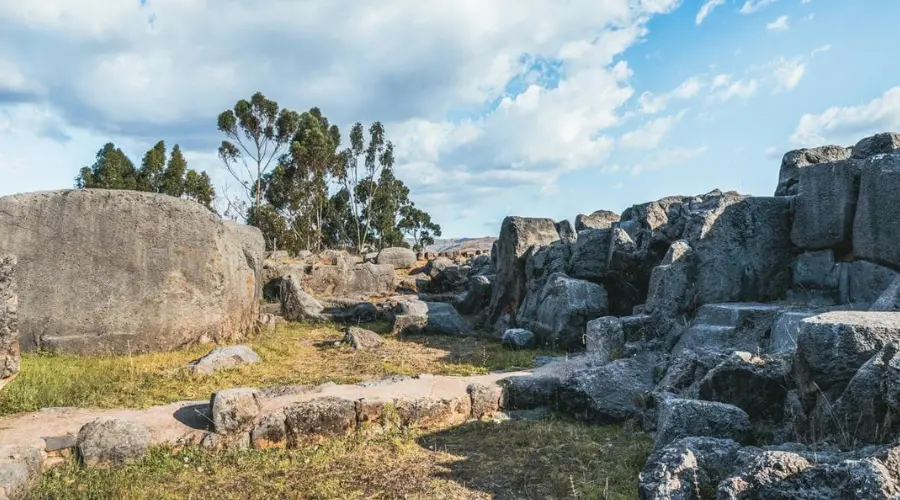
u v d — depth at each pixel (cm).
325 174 4341
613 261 1188
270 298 2017
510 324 1440
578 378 757
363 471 558
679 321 959
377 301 1948
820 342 503
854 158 980
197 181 4303
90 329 1041
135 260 1082
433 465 572
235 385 844
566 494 501
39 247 1033
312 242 4256
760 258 980
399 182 5303
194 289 1136
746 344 807
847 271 853
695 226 1015
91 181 4112
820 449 454
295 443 626
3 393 677
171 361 970
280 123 4072
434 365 1030
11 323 580
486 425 700
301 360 1065
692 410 542
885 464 359
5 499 451
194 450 595
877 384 448
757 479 391
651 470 452
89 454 556
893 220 782
